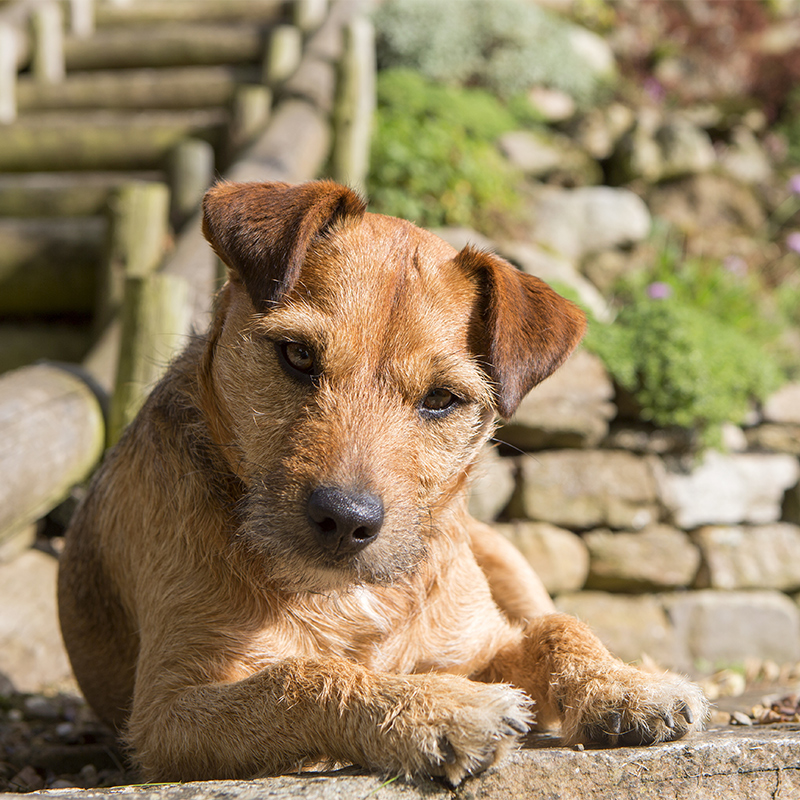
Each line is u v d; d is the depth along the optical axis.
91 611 0.92
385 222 0.84
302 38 2.57
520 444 1.50
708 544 1.51
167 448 0.83
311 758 0.73
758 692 1.13
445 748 0.70
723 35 2.97
